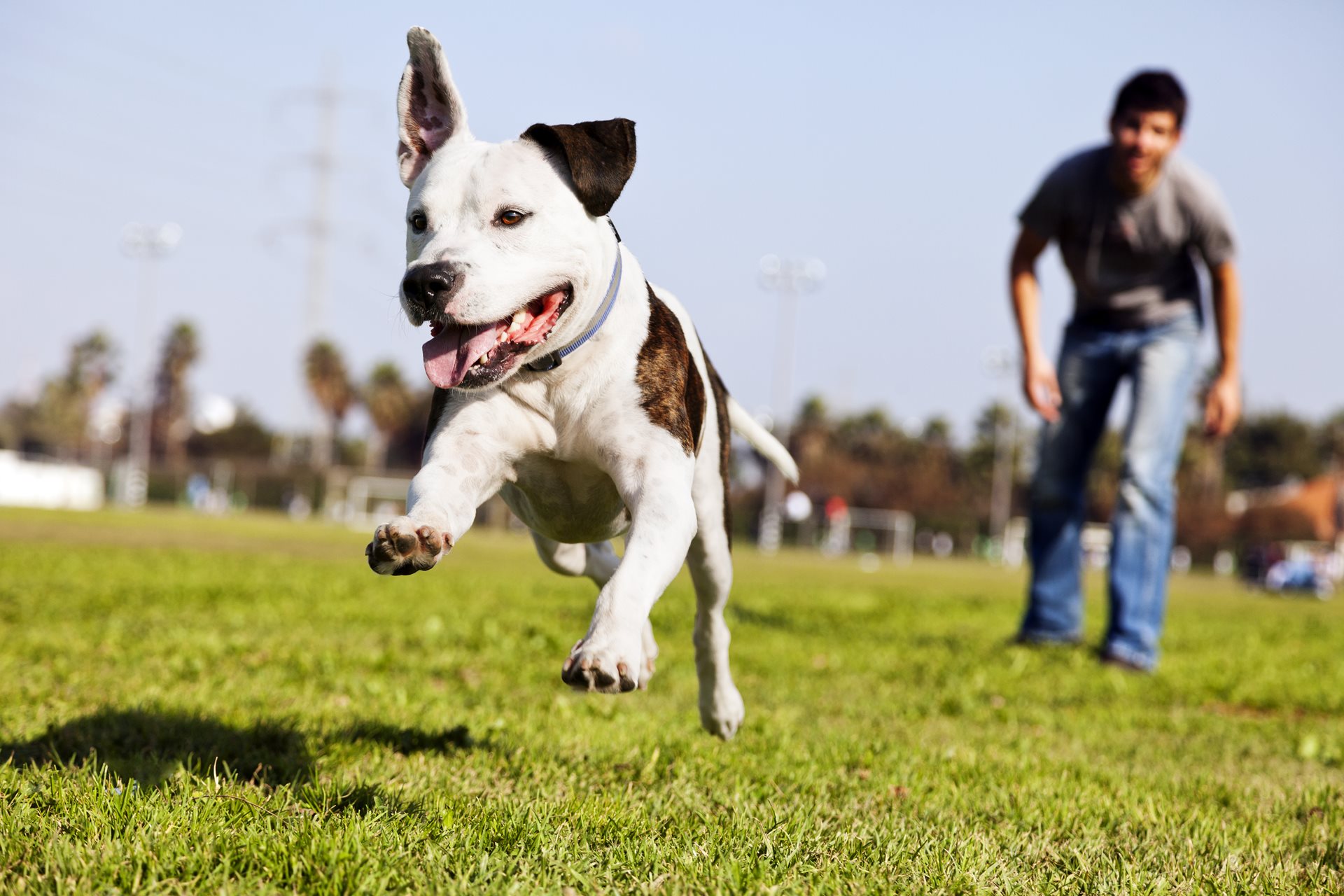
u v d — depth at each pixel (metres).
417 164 3.46
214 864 2.59
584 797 3.39
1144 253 7.82
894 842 3.06
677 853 2.84
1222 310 7.93
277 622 8.23
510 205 3.14
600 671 2.66
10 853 2.57
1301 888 2.94
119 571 12.27
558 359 3.23
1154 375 7.92
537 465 3.45
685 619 9.69
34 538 19.02
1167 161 7.66
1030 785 3.93
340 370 77.56
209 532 27.20
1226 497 78.69
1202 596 26.31
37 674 5.20
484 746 4.10
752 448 4.49
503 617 9.12
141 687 4.93
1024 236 8.15
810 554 55.53
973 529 67.94
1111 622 7.94
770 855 2.87
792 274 54.75
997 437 79.88
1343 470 77.69
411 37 3.40
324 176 62.53
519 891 2.47
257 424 84.50
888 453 83.81
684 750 4.12
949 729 5.33
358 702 4.89
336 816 2.92
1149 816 3.58
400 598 10.70
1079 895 2.80
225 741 3.83
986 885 2.81
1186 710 6.45
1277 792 4.11
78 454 83.00
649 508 3.11
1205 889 2.84
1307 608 22.55
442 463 3.19
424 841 2.78
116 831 2.75
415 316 3.10
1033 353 8.24
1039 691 6.77
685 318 3.84
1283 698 6.98
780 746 4.43
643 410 3.27
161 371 84.50
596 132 3.27
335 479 63.59
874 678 7.09
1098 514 69.44
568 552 4.24
